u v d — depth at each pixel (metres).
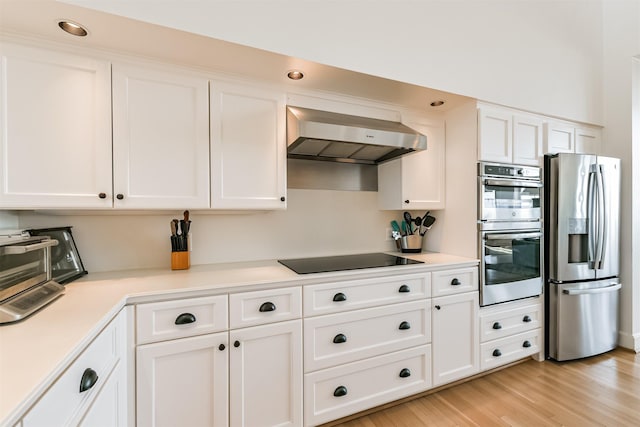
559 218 2.30
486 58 2.11
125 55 1.41
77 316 0.98
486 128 2.10
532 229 2.27
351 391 1.63
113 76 1.37
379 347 1.71
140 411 1.20
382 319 1.72
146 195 1.43
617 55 2.66
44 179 1.25
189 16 1.28
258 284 1.41
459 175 2.19
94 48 1.36
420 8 1.88
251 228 2.01
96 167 1.34
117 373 1.10
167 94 1.48
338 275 1.60
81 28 1.22
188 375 1.29
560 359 2.31
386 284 1.74
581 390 1.96
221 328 1.34
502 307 2.16
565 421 1.66
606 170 2.44
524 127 2.29
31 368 0.67
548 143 2.39
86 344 0.84
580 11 2.62
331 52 1.59
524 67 2.28
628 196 2.59
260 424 1.42
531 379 2.10
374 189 2.42
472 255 2.08
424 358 1.84
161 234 1.79
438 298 1.89
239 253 1.98
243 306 1.39
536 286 2.28
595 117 2.66
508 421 1.67
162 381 1.24
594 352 2.40
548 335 2.36
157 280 1.44
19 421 0.56
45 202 1.25
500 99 2.15
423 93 1.96
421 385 1.83
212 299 1.33
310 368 1.53
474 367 2.02
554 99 2.41
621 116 2.63
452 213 2.25
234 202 1.61
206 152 1.55
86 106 1.32
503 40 2.19
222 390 1.34
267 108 1.70
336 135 1.66
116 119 1.38
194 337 1.29
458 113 2.21
